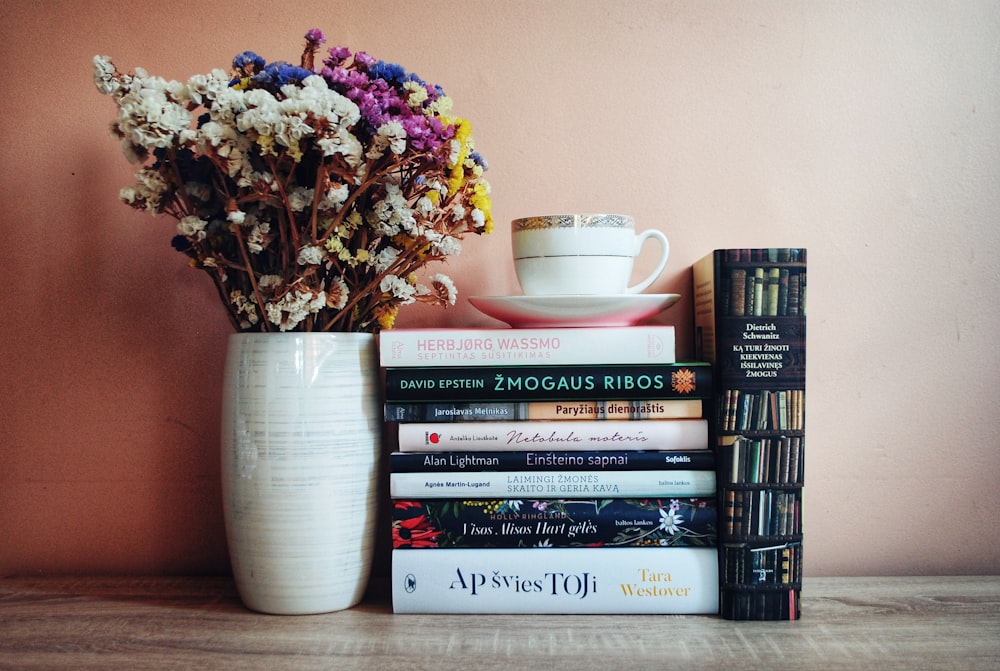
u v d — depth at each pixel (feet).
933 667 2.25
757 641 2.46
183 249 2.78
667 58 3.26
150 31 3.28
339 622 2.66
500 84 3.27
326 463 2.68
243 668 2.27
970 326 3.22
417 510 2.74
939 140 3.22
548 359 2.74
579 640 2.48
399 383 2.77
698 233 3.25
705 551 2.71
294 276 2.63
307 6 3.28
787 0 3.24
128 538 3.32
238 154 2.43
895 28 3.23
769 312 2.66
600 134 3.27
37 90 3.29
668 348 2.72
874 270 3.23
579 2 3.27
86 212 3.30
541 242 2.78
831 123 3.23
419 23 3.27
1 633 2.57
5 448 3.31
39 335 3.31
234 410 2.71
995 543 3.21
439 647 2.42
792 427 2.65
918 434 3.22
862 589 3.01
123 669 2.27
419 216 2.75
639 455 2.72
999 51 3.21
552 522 2.73
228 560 3.31
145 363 3.31
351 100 2.52
